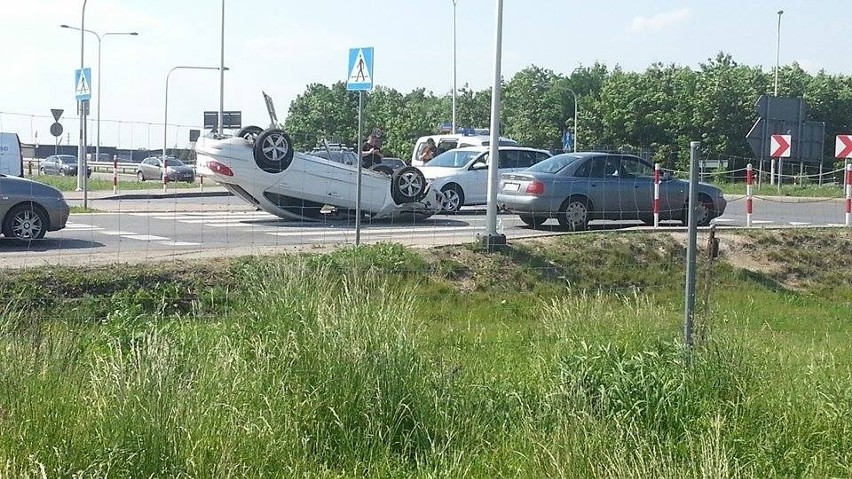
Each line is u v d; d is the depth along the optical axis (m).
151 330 7.83
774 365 7.78
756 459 6.29
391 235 17.02
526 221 19.84
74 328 8.21
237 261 11.84
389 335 7.05
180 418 5.88
